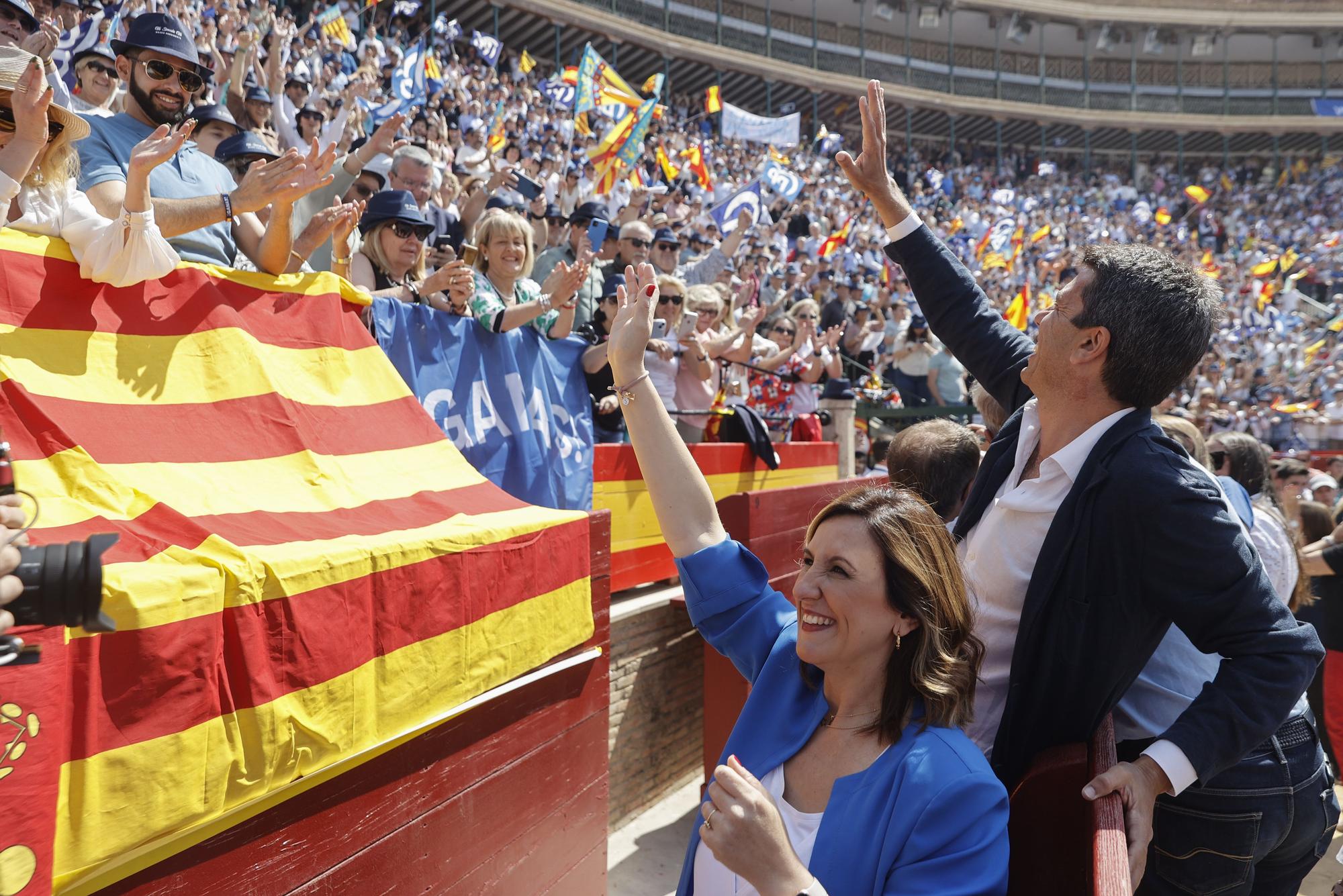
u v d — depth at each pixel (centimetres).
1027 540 198
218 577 185
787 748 169
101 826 162
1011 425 217
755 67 3247
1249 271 2967
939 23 3944
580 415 479
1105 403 195
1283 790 216
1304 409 1688
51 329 223
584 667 326
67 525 190
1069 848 179
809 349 877
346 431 285
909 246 263
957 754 153
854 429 995
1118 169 4331
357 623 218
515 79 2169
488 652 269
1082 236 3225
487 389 414
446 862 255
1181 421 322
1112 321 186
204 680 180
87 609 103
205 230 330
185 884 183
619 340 203
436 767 252
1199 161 4391
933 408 1114
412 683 237
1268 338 2391
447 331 395
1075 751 186
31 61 211
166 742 173
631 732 496
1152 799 168
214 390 250
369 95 1322
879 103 258
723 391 687
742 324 705
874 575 160
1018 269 2533
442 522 269
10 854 141
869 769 156
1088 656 190
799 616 168
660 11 3081
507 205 721
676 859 457
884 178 264
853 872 147
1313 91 4178
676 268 703
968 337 257
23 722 143
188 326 254
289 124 922
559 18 2709
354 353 313
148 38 321
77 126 232
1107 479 185
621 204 1494
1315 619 493
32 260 224
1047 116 3897
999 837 146
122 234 228
